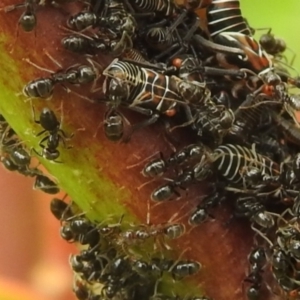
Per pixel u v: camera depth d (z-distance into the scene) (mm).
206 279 119
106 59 116
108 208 117
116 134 115
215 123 117
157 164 116
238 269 119
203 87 119
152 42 119
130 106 116
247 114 121
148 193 117
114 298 122
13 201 186
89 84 115
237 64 121
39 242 182
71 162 116
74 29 115
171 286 120
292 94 123
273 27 158
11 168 125
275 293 119
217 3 120
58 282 175
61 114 115
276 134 122
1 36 114
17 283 164
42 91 113
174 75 119
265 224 117
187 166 117
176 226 117
